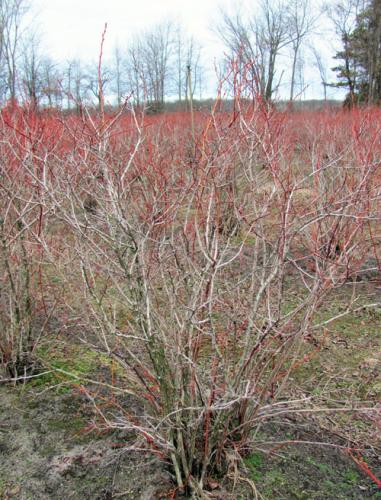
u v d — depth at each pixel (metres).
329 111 9.66
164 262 2.33
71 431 2.65
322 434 2.57
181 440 2.08
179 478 2.14
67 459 2.46
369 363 3.25
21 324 3.02
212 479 2.22
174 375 2.06
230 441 2.21
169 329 2.18
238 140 2.27
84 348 3.40
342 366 3.22
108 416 2.73
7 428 2.68
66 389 2.99
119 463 2.41
